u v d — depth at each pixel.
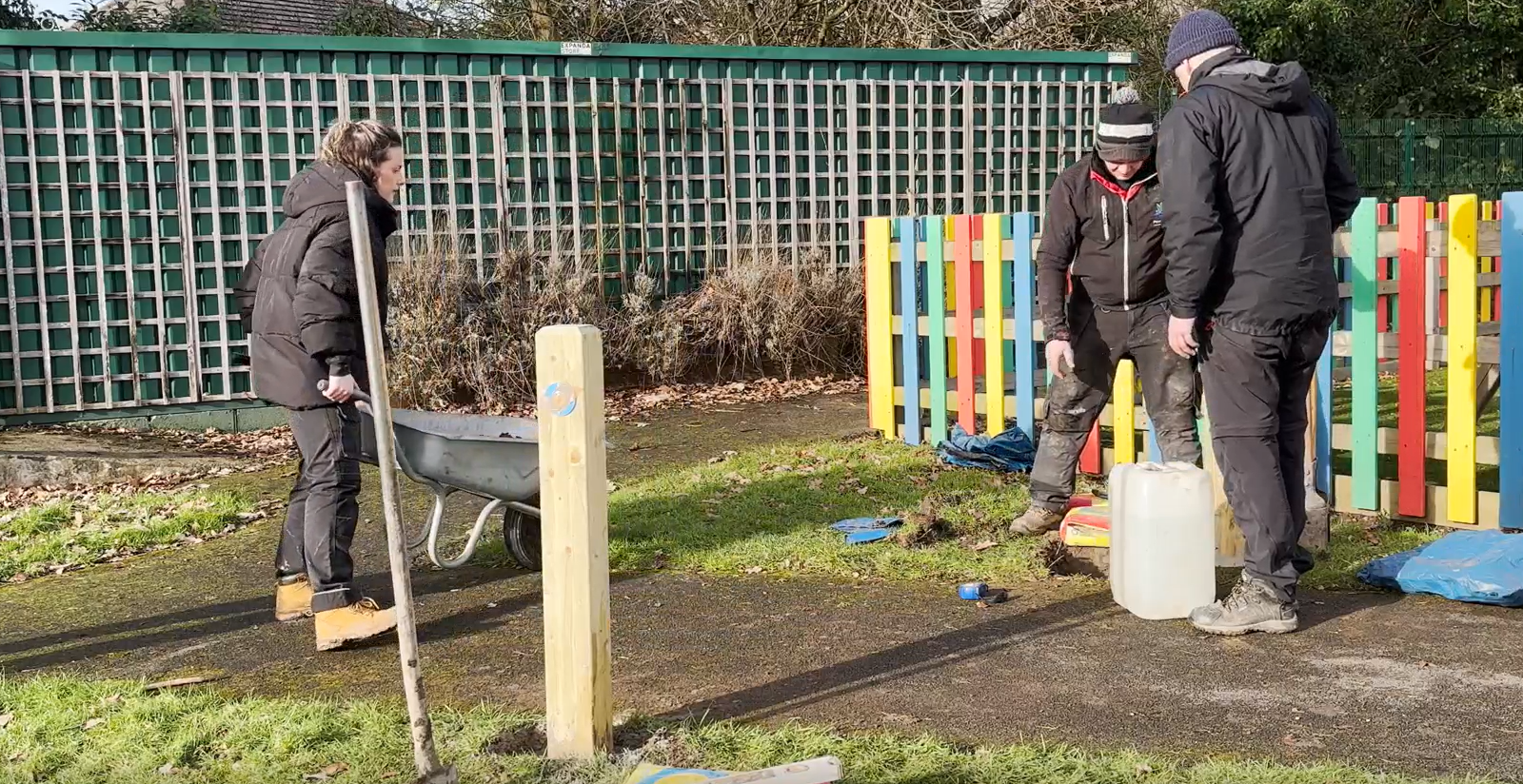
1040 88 12.45
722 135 11.37
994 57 12.21
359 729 3.72
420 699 3.20
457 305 10.12
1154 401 5.32
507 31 17.80
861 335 11.47
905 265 8.05
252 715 3.83
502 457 5.05
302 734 3.65
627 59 11.02
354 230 3.18
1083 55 12.59
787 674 4.13
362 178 4.71
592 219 10.97
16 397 9.39
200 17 15.94
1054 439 5.70
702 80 11.23
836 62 11.70
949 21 16.67
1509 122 18.66
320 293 4.50
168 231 9.62
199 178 9.69
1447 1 20.80
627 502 6.72
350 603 4.62
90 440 9.07
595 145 10.86
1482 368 6.39
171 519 6.76
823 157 11.68
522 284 10.48
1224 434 4.38
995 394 7.57
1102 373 5.48
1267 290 4.21
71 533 6.54
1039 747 3.44
